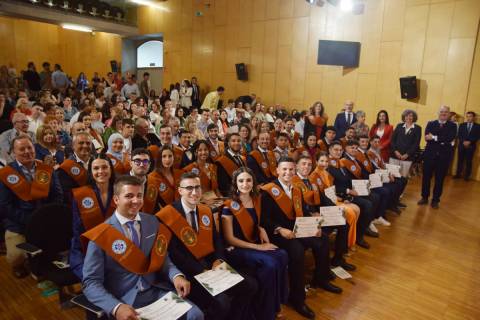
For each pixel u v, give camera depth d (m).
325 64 8.91
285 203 2.88
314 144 5.19
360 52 8.71
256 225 2.64
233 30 11.28
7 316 2.40
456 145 7.53
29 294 2.65
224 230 2.55
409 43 7.98
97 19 12.80
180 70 13.11
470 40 7.27
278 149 4.86
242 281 2.19
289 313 2.63
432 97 7.81
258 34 10.67
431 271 3.37
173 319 1.67
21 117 4.11
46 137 3.86
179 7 12.70
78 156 3.23
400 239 4.11
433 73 7.75
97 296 1.67
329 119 9.45
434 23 7.64
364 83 8.74
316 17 9.38
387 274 3.29
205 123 7.06
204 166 3.79
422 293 2.99
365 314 2.66
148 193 2.95
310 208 3.31
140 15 14.02
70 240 2.44
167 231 2.04
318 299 2.83
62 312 2.46
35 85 9.95
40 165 2.86
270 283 2.34
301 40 9.75
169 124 5.70
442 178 5.16
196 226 2.25
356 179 4.24
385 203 4.45
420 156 7.29
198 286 2.09
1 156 3.94
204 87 12.43
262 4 10.46
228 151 4.15
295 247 2.65
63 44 16.64
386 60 8.34
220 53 11.77
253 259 2.40
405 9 7.96
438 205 5.37
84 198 2.31
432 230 4.39
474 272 3.38
